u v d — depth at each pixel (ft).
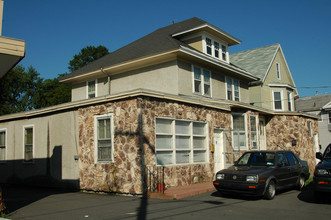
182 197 37.06
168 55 59.93
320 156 36.68
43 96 167.32
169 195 36.65
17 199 39.86
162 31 79.41
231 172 35.04
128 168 39.52
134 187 38.55
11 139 60.03
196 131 49.49
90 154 44.75
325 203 32.60
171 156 43.73
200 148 49.85
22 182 56.34
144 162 38.78
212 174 50.88
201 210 29.43
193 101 47.93
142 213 28.58
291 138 76.02
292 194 38.60
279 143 76.43
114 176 41.01
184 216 27.02
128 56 68.18
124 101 41.06
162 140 42.63
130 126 39.91
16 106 165.78
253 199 35.19
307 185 45.37
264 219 25.72
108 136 42.88
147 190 38.55
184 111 46.50
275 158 37.83
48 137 52.31
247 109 64.03
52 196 41.83
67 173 48.03
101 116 43.78
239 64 103.86
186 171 45.47
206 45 69.67
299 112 76.84
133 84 67.41
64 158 48.85
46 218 27.91
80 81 80.12
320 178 30.99
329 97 150.92
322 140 141.90
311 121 85.51
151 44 69.10
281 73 104.27
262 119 77.30
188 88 61.72
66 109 49.49
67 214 29.35
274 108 94.58
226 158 55.26
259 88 90.17
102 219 26.76
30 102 173.27
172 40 65.92
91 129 45.01
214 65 68.18
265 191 33.65
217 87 70.64
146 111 40.06
